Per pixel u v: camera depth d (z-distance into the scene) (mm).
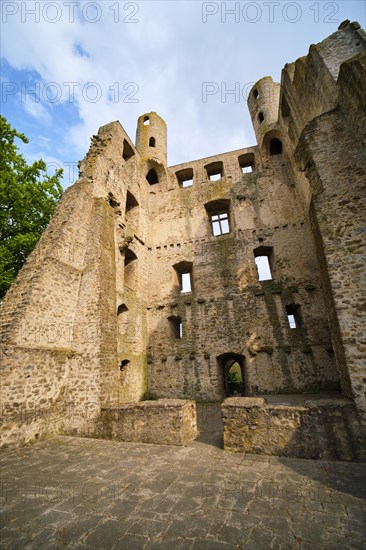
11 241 10234
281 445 4945
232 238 13266
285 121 13328
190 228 14328
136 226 13641
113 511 3250
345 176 6777
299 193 12453
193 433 6281
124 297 11062
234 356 12164
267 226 13008
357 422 4879
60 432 6824
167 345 12117
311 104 9609
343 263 6105
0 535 2850
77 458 5117
